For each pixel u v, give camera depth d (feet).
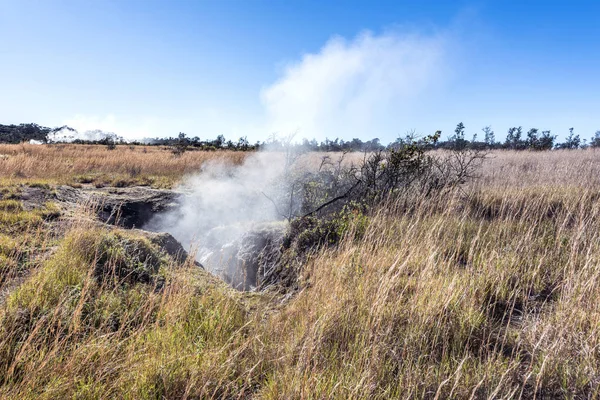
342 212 21.80
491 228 18.75
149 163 64.28
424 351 10.07
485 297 13.00
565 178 28.60
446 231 17.93
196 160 70.90
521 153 58.44
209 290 14.07
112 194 39.06
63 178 46.78
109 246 15.17
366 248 16.19
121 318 11.07
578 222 16.89
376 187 25.34
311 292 13.65
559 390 8.90
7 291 11.48
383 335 10.36
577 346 10.03
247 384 9.27
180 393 8.63
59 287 11.45
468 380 8.89
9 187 28.22
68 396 7.98
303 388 8.21
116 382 8.43
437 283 12.83
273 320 12.42
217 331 10.91
